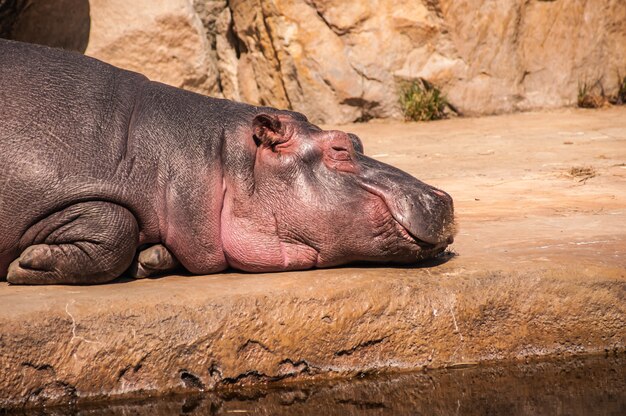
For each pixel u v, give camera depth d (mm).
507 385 24031
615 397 22922
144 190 25016
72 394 22172
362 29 63344
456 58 63844
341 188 25188
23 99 24891
